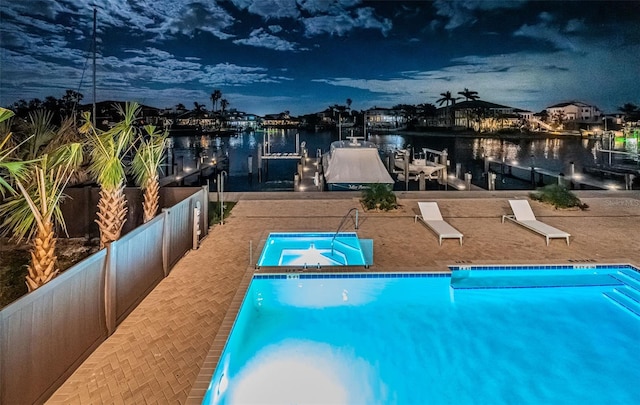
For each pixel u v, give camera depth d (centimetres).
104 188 561
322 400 340
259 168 1855
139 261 446
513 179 1877
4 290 509
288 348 425
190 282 512
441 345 432
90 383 302
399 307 519
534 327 468
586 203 1045
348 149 1378
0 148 386
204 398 278
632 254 627
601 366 394
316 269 548
